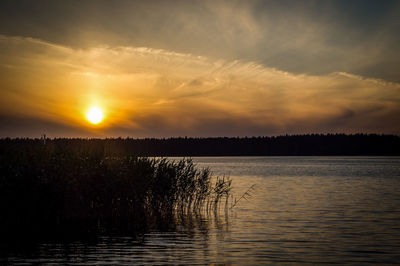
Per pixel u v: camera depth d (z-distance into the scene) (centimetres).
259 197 3036
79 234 1653
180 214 2209
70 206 1941
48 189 1816
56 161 1895
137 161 2166
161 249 1405
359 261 1259
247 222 1948
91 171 1992
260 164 11350
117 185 2036
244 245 1463
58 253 1352
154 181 2181
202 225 1867
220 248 1418
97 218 2038
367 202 2730
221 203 2664
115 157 2139
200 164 11325
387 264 1227
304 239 1559
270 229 1769
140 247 1434
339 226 1836
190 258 1292
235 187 3922
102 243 1502
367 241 1526
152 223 1912
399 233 1675
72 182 1888
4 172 1744
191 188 2328
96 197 2017
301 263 1238
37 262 1250
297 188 3822
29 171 1788
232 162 13550
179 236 1625
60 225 1852
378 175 5944
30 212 1809
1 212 1766
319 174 6225
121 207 2108
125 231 1723
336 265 1220
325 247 1434
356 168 8469
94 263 1237
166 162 2267
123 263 1238
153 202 2200
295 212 2270
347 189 3716
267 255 1329
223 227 1811
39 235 1644
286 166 9712
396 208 2427
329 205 2572
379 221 1967
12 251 1380
